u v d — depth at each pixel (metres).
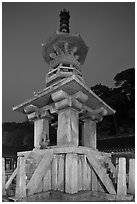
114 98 30.39
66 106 8.63
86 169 8.39
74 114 8.97
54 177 8.03
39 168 7.78
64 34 10.98
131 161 8.12
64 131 8.61
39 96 9.12
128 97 29.70
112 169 9.39
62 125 8.80
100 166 8.40
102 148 23.47
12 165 24.33
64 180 7.69
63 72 10.38
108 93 32.91
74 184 7.36
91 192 7.75
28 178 7.91
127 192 7.89
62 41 11.27
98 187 8.13
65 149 7.85
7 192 7.82
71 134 8.50
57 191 7.60
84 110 10.13
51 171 8.18
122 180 7.32
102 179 7.87
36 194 7.04
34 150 9.45
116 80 33.12
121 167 7.45
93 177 8.38
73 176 7.38
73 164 7.54
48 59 12.45
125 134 28.38
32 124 36.56
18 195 6.62
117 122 29.84
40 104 10.05
